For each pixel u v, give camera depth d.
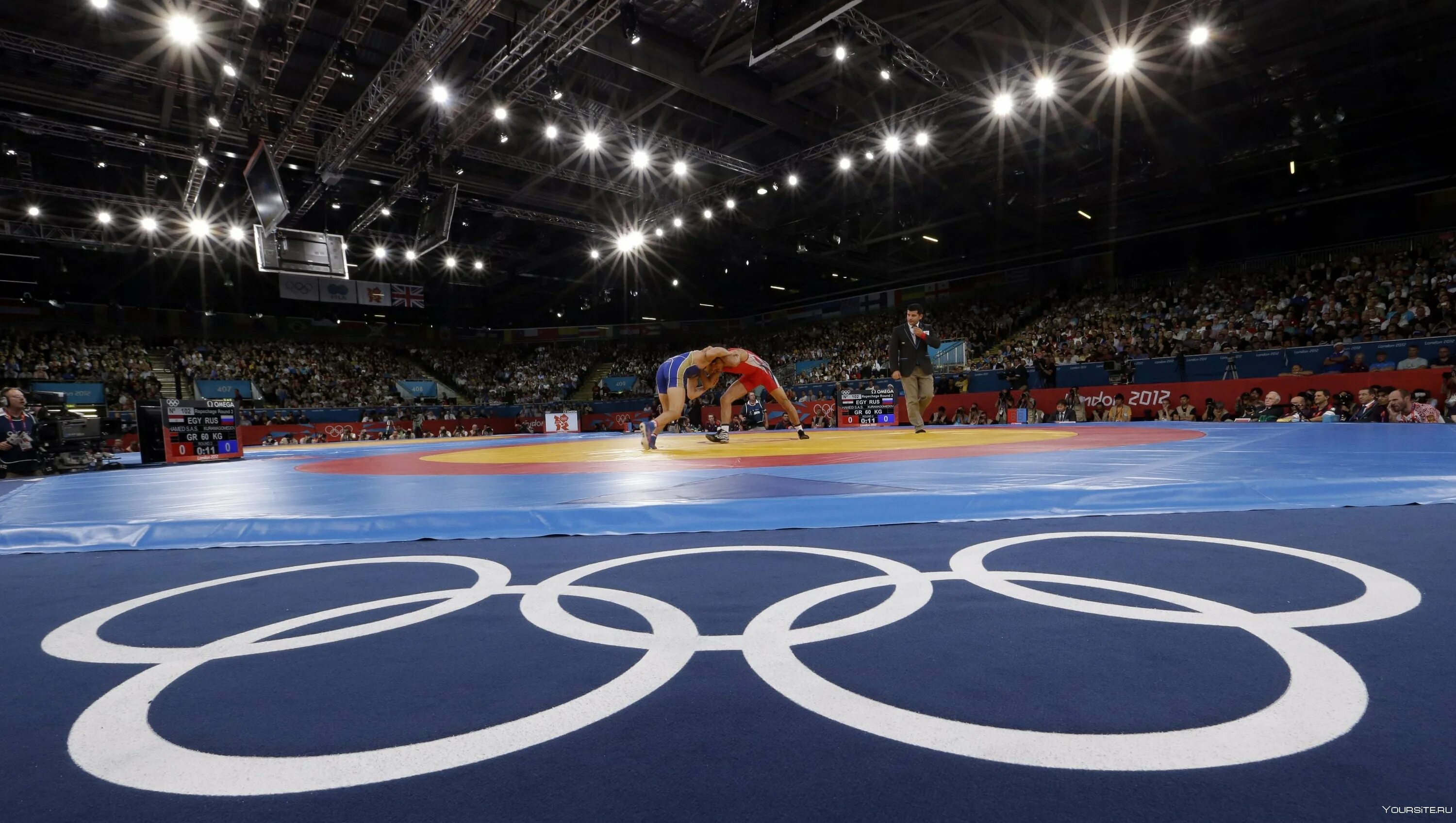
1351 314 18.22
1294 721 1.12
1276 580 1.86
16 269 29.44
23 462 8.43
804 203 26.95
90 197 22.25
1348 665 1.32
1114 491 2.88
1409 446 4.79
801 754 1.09
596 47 14.93
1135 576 1.94
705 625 1.67
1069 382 20.44
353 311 39.84
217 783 1.05
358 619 1.81
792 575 2.07
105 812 0.98
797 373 35.31
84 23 13.54
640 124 19.45
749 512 2.81
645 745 1.13
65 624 1.86
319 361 37.22
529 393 41.22
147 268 32.69
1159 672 1.33
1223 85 19.19
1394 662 1.33
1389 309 17.53
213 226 24.75
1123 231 29.11
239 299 35.94
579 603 1.87
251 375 34.00
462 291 42.59
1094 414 18.98
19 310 29.56
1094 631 1.55
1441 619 1.54
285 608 1.93
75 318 31.02
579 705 1.28
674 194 24.77
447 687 1.37
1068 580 1.93
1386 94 18.64
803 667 1.41
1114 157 22.95
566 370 43.75
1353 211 23.67
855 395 15.02
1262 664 1.34
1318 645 1.42
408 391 38.34
